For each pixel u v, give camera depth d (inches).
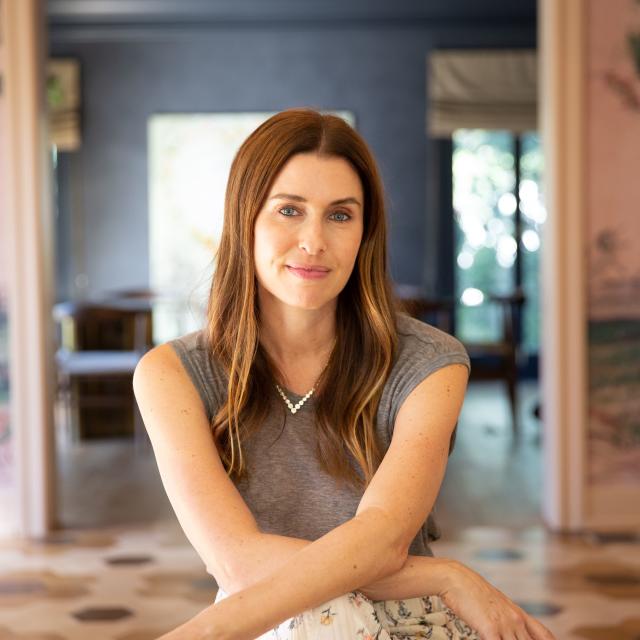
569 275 164.4
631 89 164.2
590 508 167.2
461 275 387.9
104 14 364.2
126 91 379.6
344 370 55.1
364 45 380.2
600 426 166.6
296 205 52.3
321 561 46.2
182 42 378.9
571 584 137.0
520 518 176.2
